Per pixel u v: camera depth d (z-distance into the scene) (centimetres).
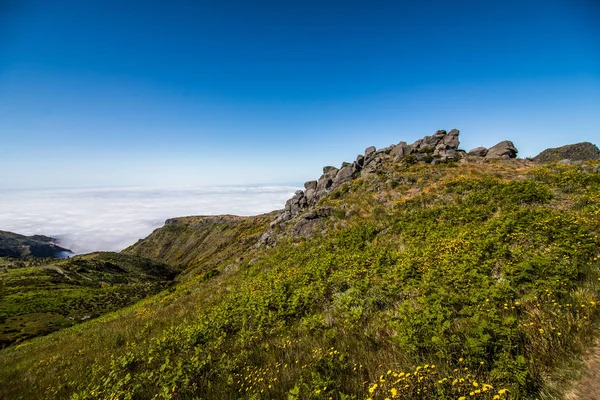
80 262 13138
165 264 15612
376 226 1967
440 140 3544
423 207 2083
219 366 676
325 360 561
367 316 768
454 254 1043
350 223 2262
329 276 1261
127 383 748
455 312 645
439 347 497
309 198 3781
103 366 992
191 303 1814
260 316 964
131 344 1230
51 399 884
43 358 1548
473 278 805
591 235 900
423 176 2742
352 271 1167
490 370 441
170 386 639
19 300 7031
